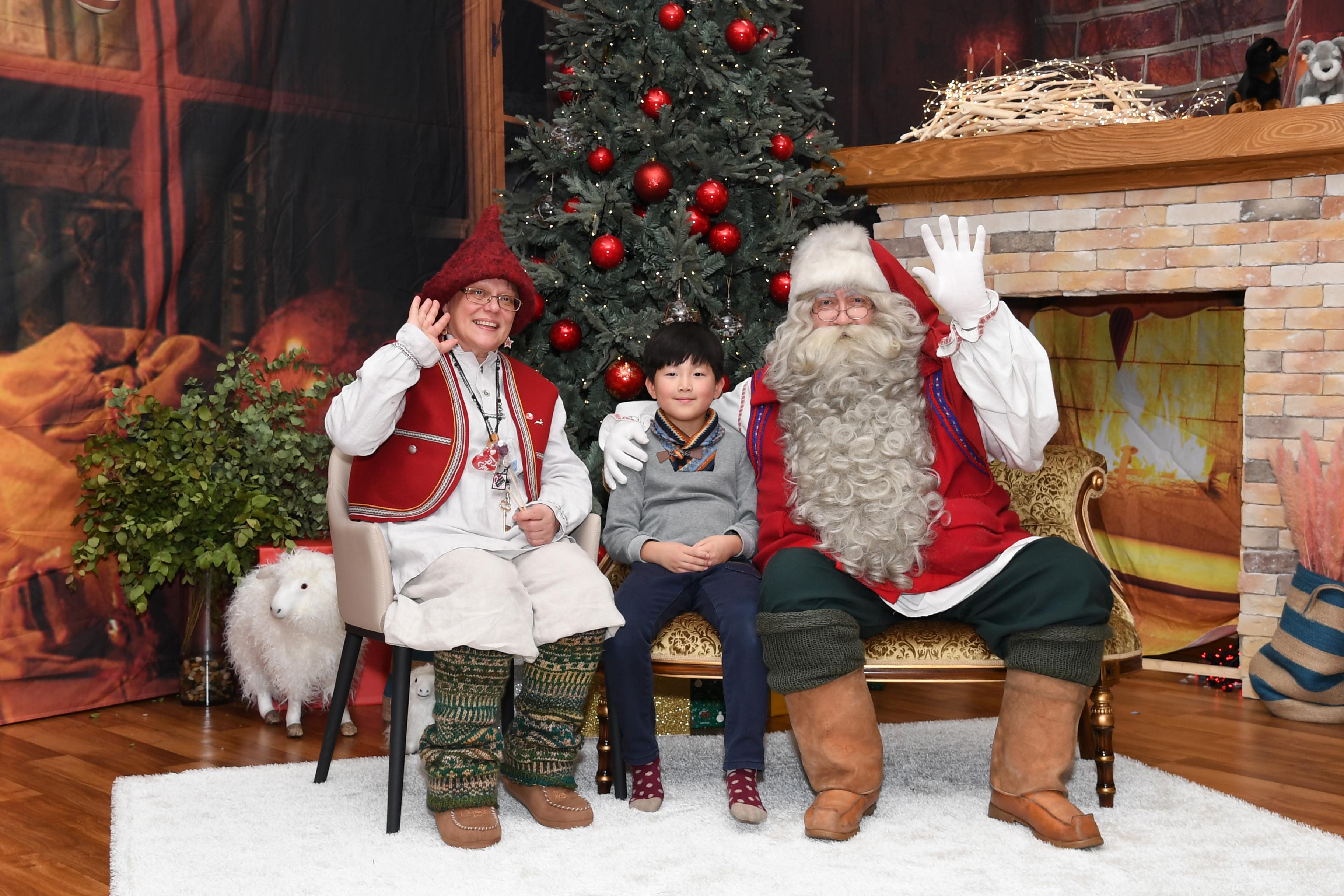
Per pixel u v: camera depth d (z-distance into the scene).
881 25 5.28
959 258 2.54
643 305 3.68
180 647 3.81
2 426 3.36
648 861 2.24
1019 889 2.09
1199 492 4.20
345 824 2.46
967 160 4.05
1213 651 4.16
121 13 3.56
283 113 3.98
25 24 3.36
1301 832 2.42
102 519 3.46
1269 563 3.79
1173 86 4.71
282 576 3.17
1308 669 3.46
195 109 3.74
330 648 3.21
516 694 3.39
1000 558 2.50
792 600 2.42
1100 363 4.36
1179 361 4.21
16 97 3.35
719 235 3.57
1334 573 3.51
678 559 2.62
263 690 3.38
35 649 3.46
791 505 2.69
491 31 4.65
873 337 2.68
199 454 3.58
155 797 2.65
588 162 3.60
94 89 3.51
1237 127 3.64
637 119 3.51
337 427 2.44
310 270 4.08
